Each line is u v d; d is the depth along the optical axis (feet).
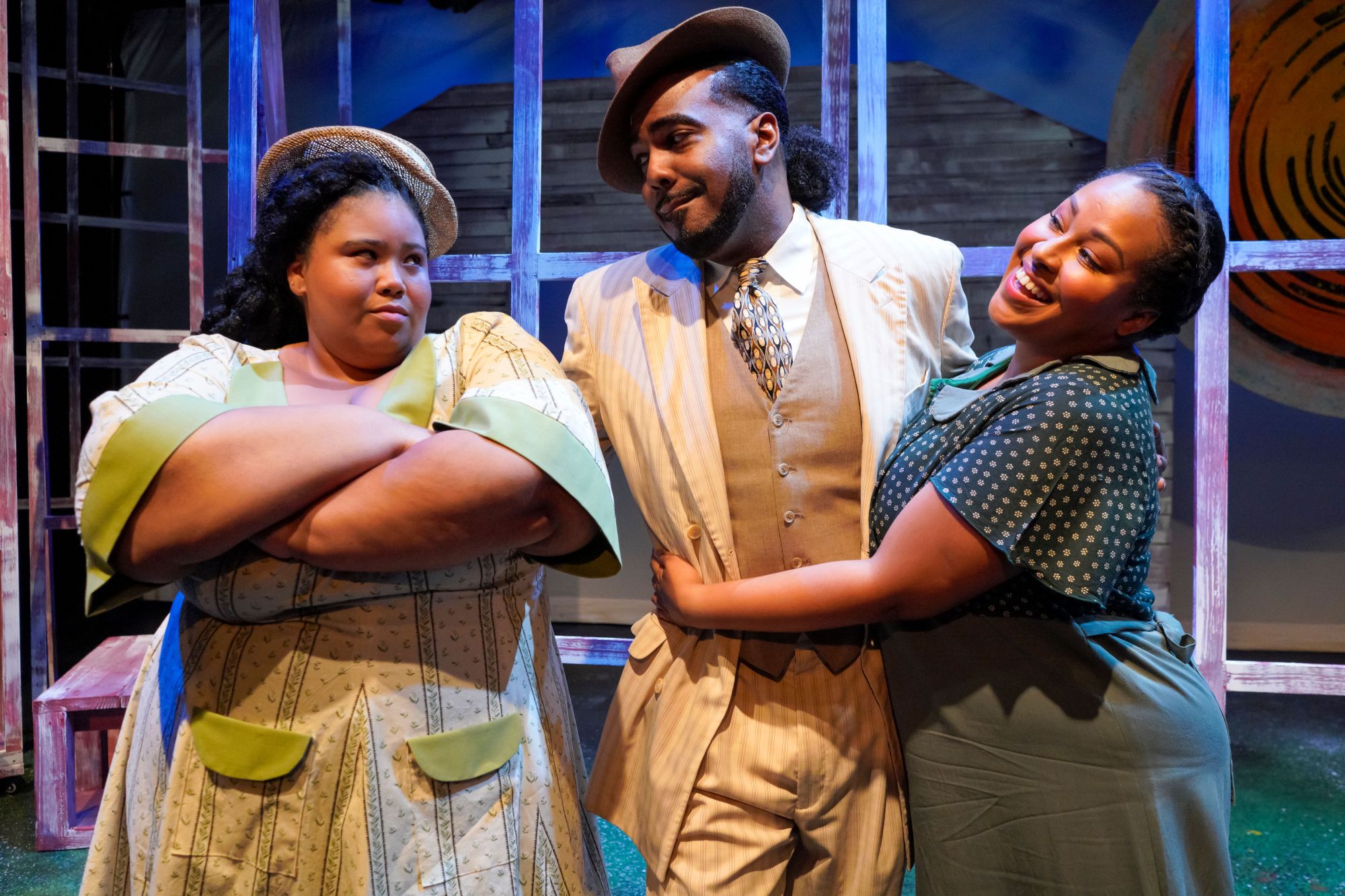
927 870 3.74
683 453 4.00
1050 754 3.51
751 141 3.95
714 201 3.89
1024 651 3.58
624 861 7.21
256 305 3.88
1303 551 14.11
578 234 14.98
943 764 3.67
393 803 3.21
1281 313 13.67
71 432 12.10
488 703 3.41
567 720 3.95
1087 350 3.65
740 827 4.00
